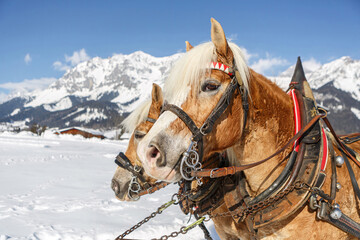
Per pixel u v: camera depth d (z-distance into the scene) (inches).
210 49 66.1
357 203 75.6
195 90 63.5
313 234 68.9
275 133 74.6
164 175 60.9
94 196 285.3
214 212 92.0
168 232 189.5
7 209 226.8
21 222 199.6
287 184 70.3
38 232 180.7
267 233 71.8
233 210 77.3
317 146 72.4
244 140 73.1
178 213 236.2
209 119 62.8
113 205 253.9
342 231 71.9
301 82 82.9
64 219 210.4
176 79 65.4
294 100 79.4
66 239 174.6
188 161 63.2
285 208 68.0
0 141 890.1
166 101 66.9
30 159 539.8
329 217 68.5
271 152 74.4
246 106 67.6
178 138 61.1
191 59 65.4
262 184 75.2
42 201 258.5
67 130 2881.4
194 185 103.5
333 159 74.1
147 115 129.5
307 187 68.4
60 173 413.7
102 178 392.5
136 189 128.6
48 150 750.5
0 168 425.4
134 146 128.5
